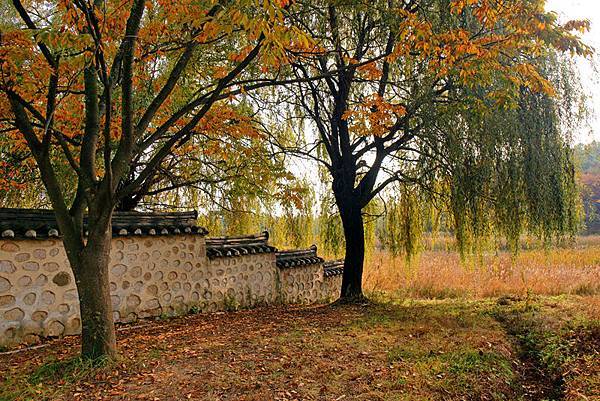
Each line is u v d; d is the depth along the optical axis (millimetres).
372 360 5348
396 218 11133
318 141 11023
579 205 9641
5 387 4352
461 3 6660
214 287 9180
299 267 11523
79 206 4969
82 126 7367
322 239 12039
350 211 10273
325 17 8016
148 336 6520
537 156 8609
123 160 4938
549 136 8789
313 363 5188
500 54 7211
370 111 8945
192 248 8805
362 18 8867
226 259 9500
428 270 16375
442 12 8039
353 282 10320
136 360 5098
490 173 8414
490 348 6039
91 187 4906
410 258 11398
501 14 6195
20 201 10195
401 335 6625
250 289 10016
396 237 11203
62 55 4582
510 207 8805
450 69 6777
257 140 9805
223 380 4582
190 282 8719
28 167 9117
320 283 12406
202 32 5039
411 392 4395
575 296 10961
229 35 5363
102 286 4918
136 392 4242
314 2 7660
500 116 8180
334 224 11742
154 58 6863
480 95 8102
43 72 4715
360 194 10242
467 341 6297
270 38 3854
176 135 5277
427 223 10664
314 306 10156
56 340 6406
